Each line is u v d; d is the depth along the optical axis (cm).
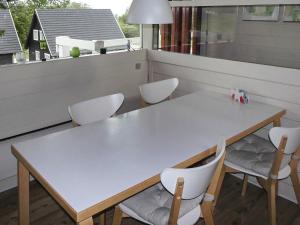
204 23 289
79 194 128
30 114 253
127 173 144
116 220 173
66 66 266
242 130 195
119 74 311
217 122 208
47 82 257
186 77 305
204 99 258
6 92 235
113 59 301
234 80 267
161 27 323
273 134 182
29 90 248
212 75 282
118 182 137
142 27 336
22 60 249
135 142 176
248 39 262
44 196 253
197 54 300
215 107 238
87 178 139
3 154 250
